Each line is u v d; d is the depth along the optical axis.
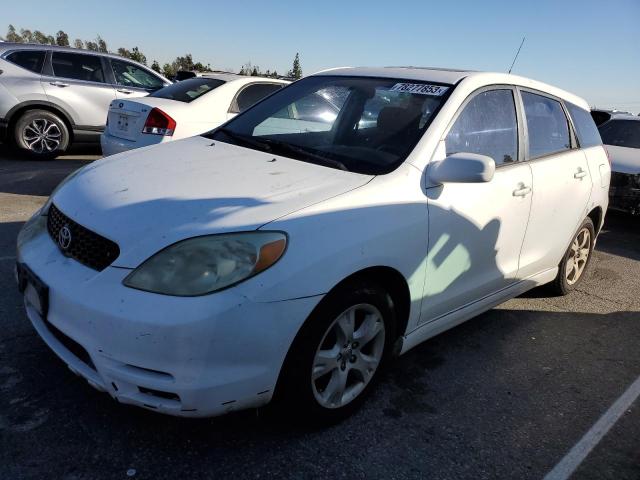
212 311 2.05
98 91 8.55
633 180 7.11
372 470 2.38
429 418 2.80
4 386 2.67
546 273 4.20
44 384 2.71
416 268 2.74
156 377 2.07
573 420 2.94
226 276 2.10
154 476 2.21
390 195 2.62
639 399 3.21
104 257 2.24
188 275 2.09
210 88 6.40
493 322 4.10
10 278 3.88
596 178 4.43
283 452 2.43
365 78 3.63
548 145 3.94
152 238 2.17
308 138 3.33
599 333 4.08
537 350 3.71
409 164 2.80
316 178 2.67
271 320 2.16
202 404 2.10
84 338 2.15
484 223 3.15
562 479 2.47
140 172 2.78
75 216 2.43
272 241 2.18
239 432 2.52
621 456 2.68
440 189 2.86
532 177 3.58
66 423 2.46
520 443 2.70
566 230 4.17
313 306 2.26
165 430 2.48
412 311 2.83
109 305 2.09
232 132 3.60
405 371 3.24
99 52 8.73
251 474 2.28
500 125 3.44
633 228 7.66
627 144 8.12
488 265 3.35
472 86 3.27
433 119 3.02
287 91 3.88
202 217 2.24
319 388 2.56
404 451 2.53
